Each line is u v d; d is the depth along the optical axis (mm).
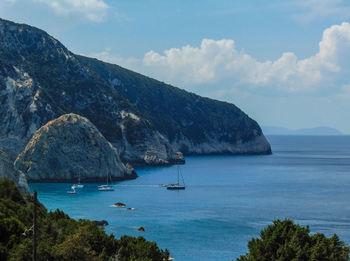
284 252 52062
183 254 82250
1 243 52938
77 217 113938
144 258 54875
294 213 123188
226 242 91125
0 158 112188
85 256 51719
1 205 61688
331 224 108438
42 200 142125
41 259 49562
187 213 122562
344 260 53219
